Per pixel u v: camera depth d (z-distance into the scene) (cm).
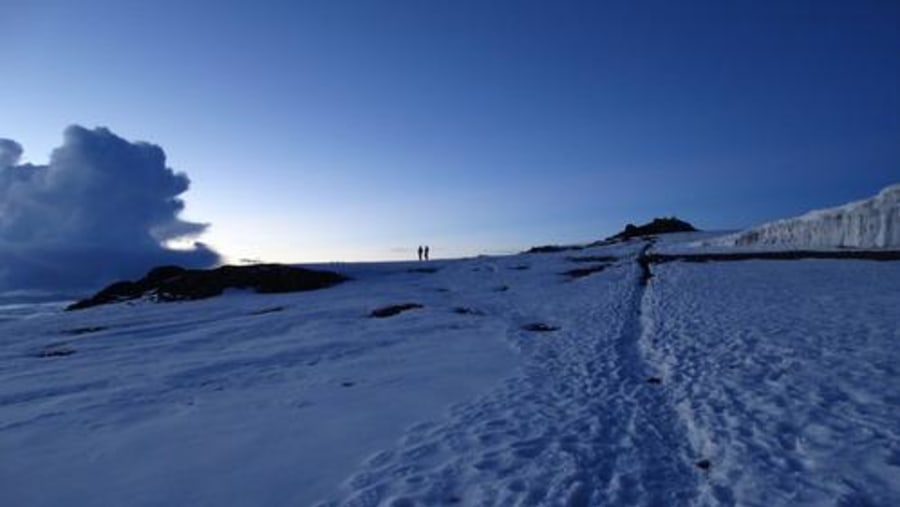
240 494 802
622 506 701
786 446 838
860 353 1337
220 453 966
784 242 4966
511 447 905
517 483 770
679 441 916
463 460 865
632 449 880
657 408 1084
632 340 1812
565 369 1449
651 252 5288
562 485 755
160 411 1266
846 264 3428
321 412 1180
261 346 2167
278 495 793
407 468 850
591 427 985
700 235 7550
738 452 827
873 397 1013
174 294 4397
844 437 848
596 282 3703
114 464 945
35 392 1543
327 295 3975
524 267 4981
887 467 745
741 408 1016
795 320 1850
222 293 4344
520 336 2023
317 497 780
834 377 1156
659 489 743
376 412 1163
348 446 970
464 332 2222
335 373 1586
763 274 3288
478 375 1461
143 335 2700
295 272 4716
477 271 4922
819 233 4672
